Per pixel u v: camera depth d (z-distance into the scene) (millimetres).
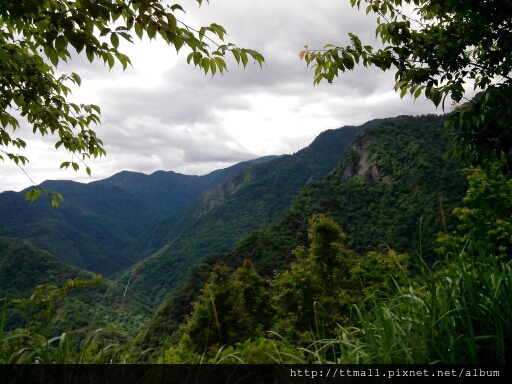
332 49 3611
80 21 2240
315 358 1701
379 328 1632
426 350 1518
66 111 4297
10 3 2125
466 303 1624
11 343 1454
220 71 2555
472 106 3158
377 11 3854
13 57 3461
